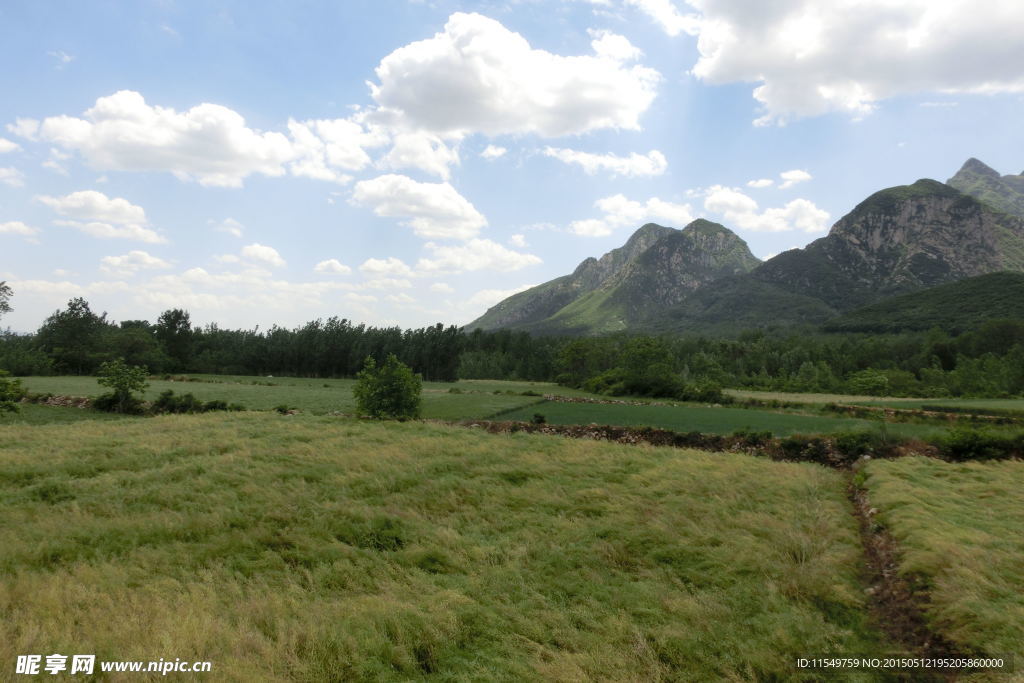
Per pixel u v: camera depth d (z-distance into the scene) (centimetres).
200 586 1025
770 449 2894
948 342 11369
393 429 3091
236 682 722
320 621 915
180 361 11056
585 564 1269
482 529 1498
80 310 9919
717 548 1338
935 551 1206
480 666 832
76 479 1850
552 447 2686
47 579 1008
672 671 845
